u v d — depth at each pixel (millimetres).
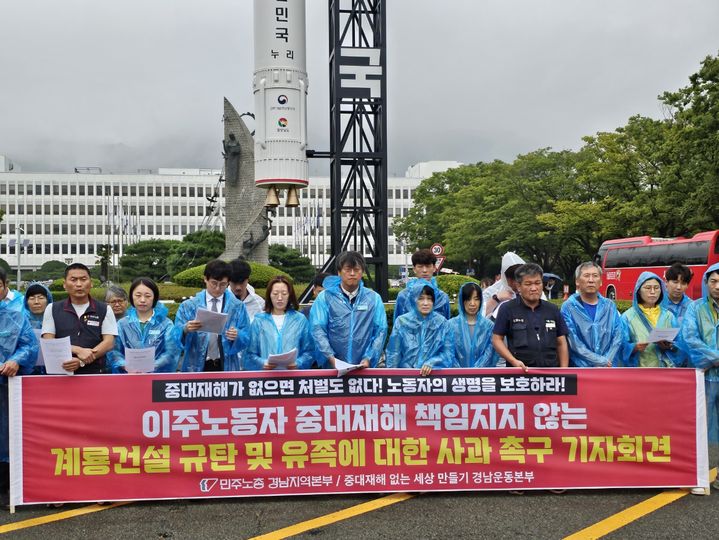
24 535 4211
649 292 5691
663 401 4996
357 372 4883
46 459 4676
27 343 5152
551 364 5066
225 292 5812
